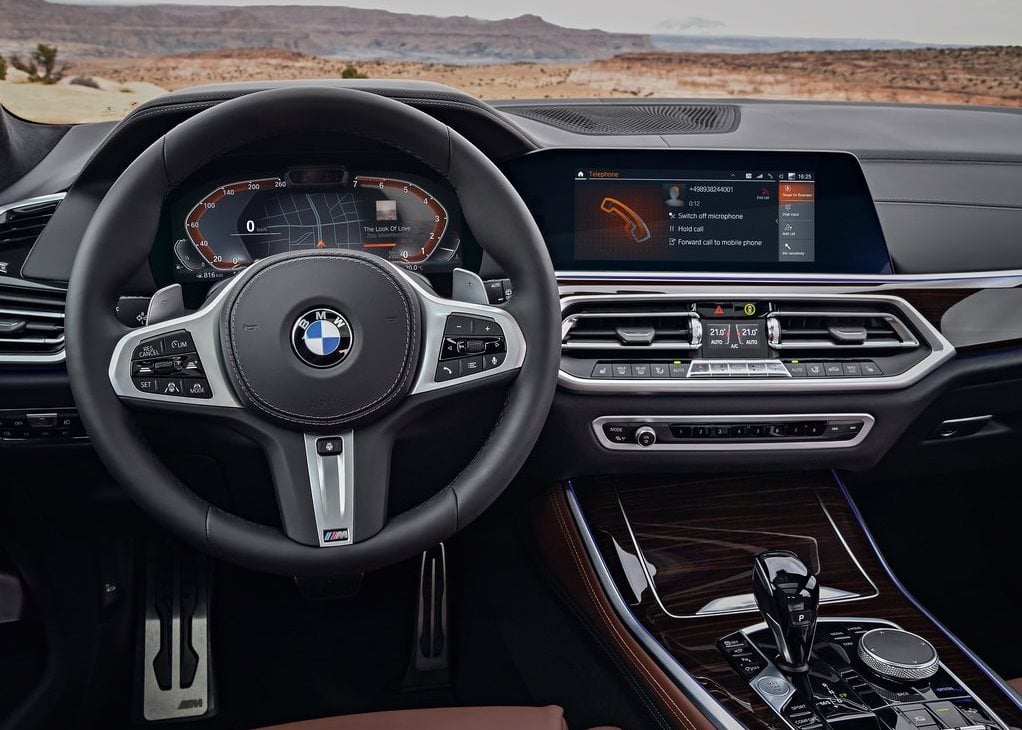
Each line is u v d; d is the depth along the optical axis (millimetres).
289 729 1186
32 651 1552
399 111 1039
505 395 1097
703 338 1475
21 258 1356
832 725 1134
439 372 1035
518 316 1085
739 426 1478
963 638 1769
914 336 1515
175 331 1005
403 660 1772
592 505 1597
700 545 1532
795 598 1228
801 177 1516
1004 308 1538
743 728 1155
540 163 1491
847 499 1616
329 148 1312
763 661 1276
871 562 1521
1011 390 1566
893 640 1240
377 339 992
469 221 1098
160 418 1061
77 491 1423
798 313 1484
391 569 1835
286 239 1315
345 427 998
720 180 1513
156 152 1015
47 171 1536
